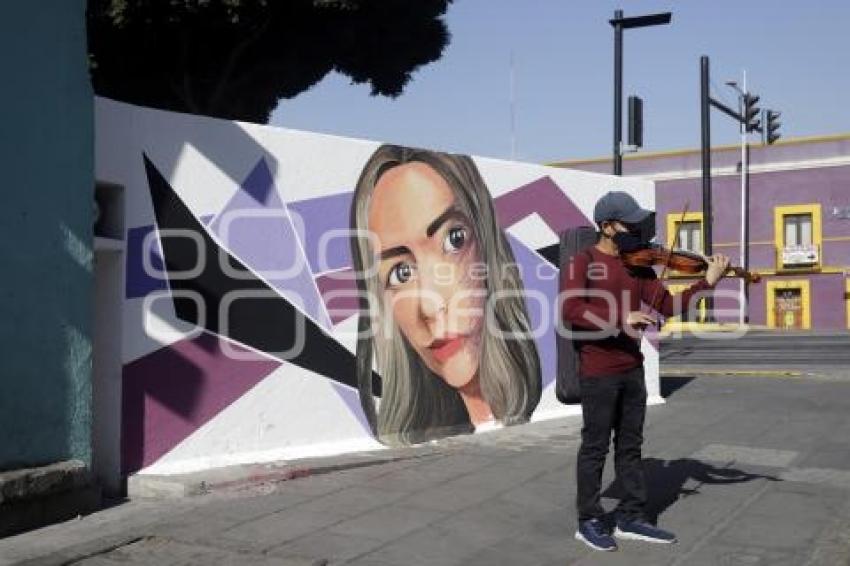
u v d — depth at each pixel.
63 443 5.84
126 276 6.48
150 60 13.86
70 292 5.89
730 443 8.11
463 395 8.94
